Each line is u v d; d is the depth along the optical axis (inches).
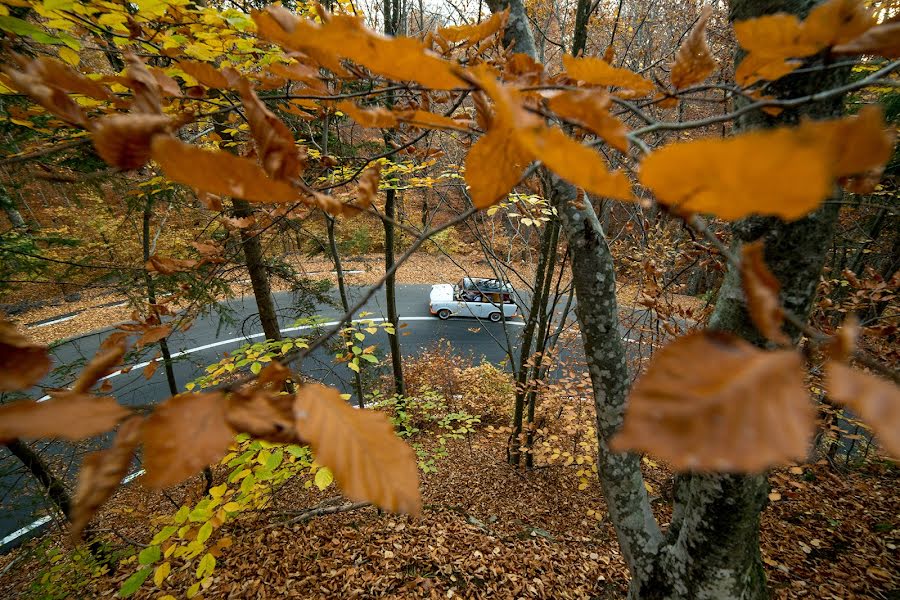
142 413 15.5
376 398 261.7
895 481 235.5
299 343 139.6
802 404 10.2
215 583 163.0
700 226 12.6
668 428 9.7
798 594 162.7
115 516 209.0
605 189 11.1
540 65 34.2
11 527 237.6
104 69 78.7
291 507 214.7
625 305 326.6
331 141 213.0
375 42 15.2
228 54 82.8
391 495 14.4
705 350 11.8
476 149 18.4
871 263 302.7
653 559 92.3
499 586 169.5
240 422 15.8
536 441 237.9
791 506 213.6
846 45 21.9
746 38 23.0
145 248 239.1
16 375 15.0
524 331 226.2
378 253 763.4
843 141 7.8
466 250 537.0
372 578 170.1
